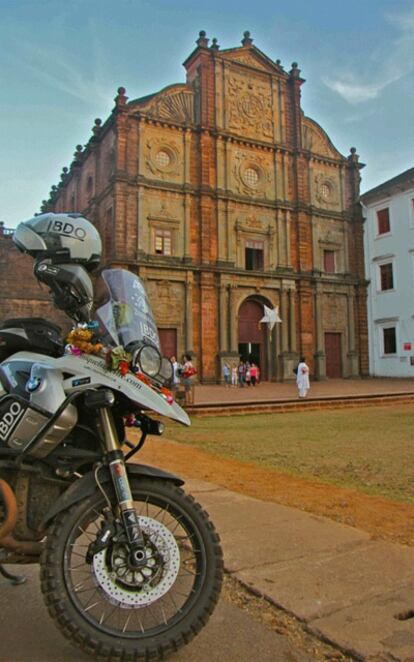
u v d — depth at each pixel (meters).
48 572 2.64
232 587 3.76
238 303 34.91
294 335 36.62
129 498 2.80
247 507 5.79
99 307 3.33
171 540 2.90
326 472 8.18
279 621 3.25
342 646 2.90
